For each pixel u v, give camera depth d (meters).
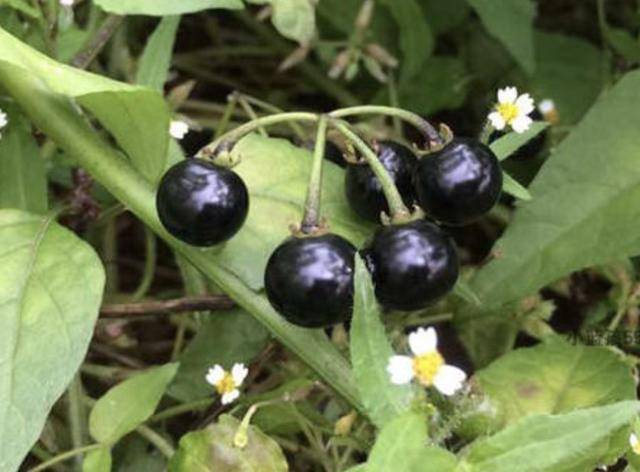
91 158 0.10
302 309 0.09
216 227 0.09
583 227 0.11
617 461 0.10
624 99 0.11
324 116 0.09
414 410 0.08
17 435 0.09
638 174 0.11
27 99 0.11
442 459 0.08
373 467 0.08
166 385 0.10
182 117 0.12
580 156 0.11
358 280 0.08
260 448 0.09
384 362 0.08
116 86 0.09
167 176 0.09
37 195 0.11
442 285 0.09
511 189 0.10
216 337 0.11
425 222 0.09
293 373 0.11
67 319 0.09
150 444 0.11
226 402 0.10
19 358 0.09
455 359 0.12
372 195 0.10
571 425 0.08
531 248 0.11
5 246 0.10
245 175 0.11
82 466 0.10
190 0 0.10
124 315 0.11
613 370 0.10
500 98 0.10
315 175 0.09
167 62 0.11
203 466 0.09
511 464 0.08
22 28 0.12
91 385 0.12
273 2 0.11
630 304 0.12
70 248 0.10
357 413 0.10
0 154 0.11
